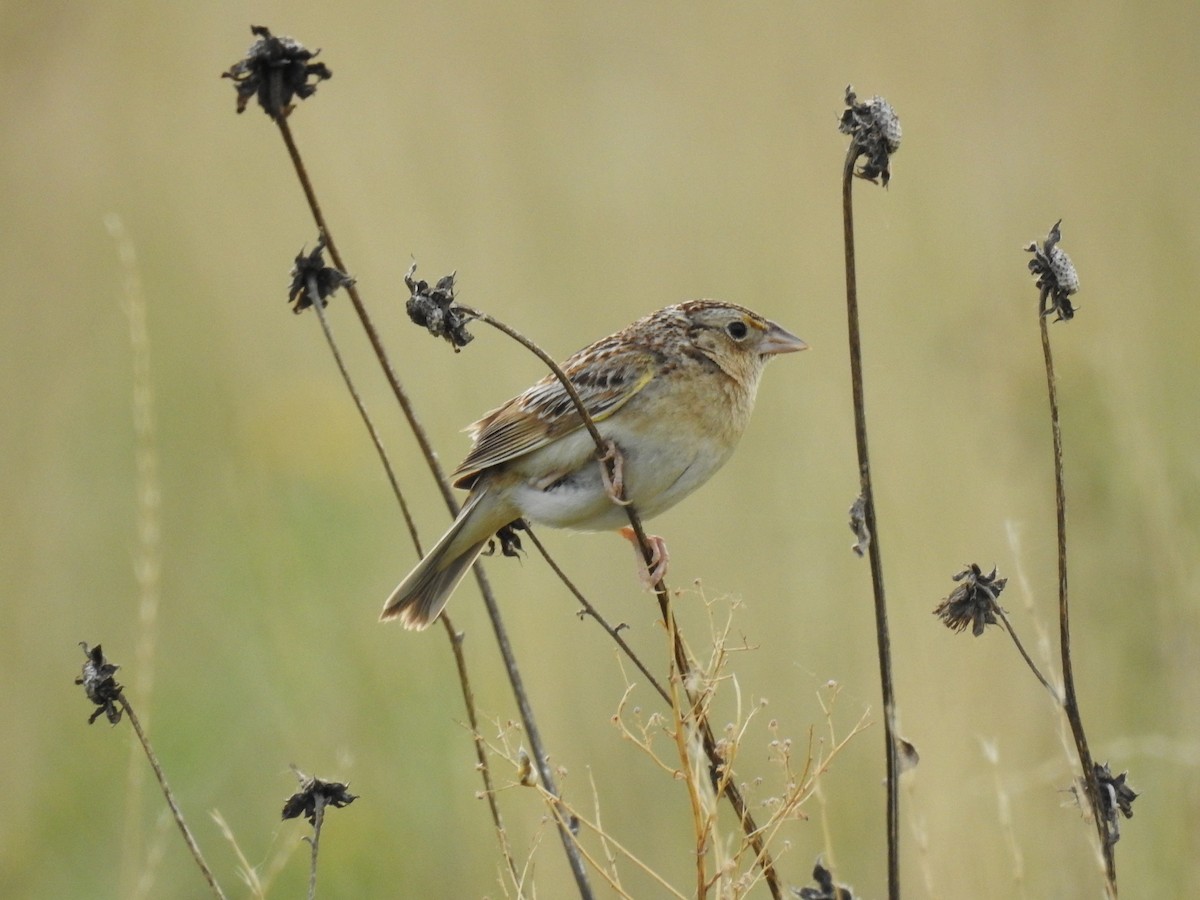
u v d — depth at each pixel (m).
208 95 18.19
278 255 16.30
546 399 8.58
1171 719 10.51
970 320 13.40
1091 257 14.21
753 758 11.20
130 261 10.51
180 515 14.20
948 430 12.79
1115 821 6.30
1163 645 10.73
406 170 16.08
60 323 16.67
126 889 9.59
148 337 15.91
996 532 11.82
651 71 17.34
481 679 11.71
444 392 14.01
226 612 12.84
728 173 16.12
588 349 8.96
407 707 11.56
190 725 12.06
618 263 15.24
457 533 8.59
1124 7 16.17
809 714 11.42
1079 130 15.57
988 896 9.70
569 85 17.58
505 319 14.43
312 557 13.08
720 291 14.93
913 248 14.34
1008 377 12.69
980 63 16.05
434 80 17.55
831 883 6.38
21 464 14.91
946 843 9.95
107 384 15.71
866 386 13.53
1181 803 9.96
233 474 13.86
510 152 16.44
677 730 6.23
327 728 11.52
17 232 17.38
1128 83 15.84
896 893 6.16
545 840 10.49
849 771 11.05
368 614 12.50
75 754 12.02
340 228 15.80
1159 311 13.66
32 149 17.81
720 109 16.84
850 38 16.73
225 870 10.99
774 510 12.95
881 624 6.17
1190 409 12.80
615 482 8.45
